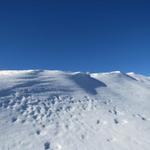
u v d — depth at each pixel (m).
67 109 23.89
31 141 17.30
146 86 39.78
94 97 28.61
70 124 20.72
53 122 20.70
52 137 18.22
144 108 27.23
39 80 30.69
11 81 28.31
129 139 18.81
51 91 27.75
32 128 19.16
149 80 46.91
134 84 39.25
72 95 27.89
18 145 16.62
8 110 21.30
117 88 35.47
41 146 16.86
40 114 21.84
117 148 17.39
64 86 30.42
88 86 33.44
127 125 21.28
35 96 25.52
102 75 41.91
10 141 16.94
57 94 27.25
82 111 23.77
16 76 30.62
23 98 24.38
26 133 18.28
